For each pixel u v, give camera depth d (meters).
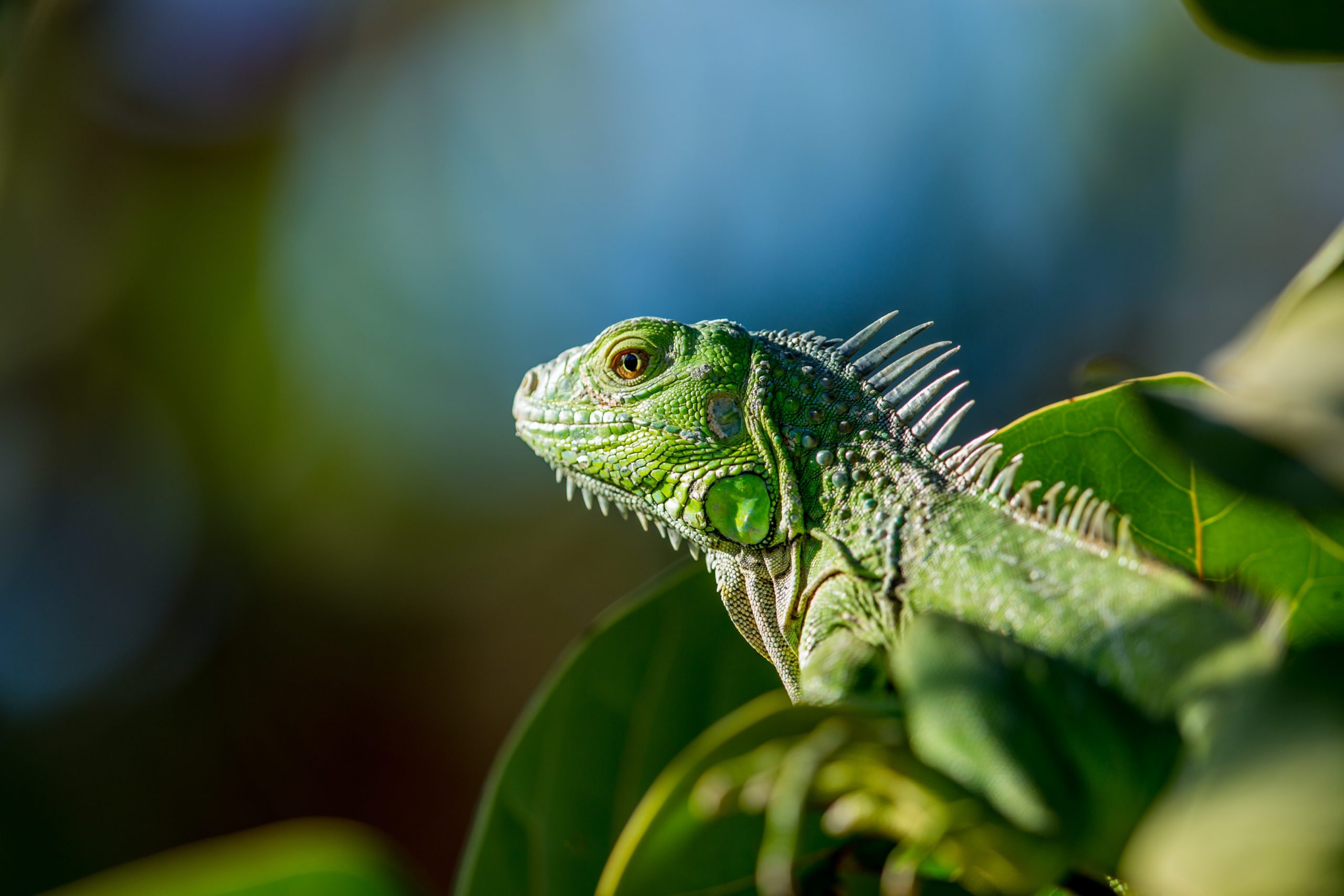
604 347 4.86
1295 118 13.69
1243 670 2.80
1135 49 14.20
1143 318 13.98
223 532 14.84
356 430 15.30
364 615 14.98
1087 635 3.13
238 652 14.55
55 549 14.31
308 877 2.77
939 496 3.98
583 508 15.19
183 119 13.96
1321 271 2.23
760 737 2.40
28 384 14.23
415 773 14.53
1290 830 1.82
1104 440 3.74
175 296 14.62
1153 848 1.96
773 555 4.37
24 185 13.41
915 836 2.36
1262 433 1.85
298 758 14.33
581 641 4.06
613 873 2.43
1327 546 3.34
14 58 12.52
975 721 2.66
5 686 13.51
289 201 15.07
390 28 14.78
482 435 15.46
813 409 4.44
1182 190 14.12
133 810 13.32
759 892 3.23
